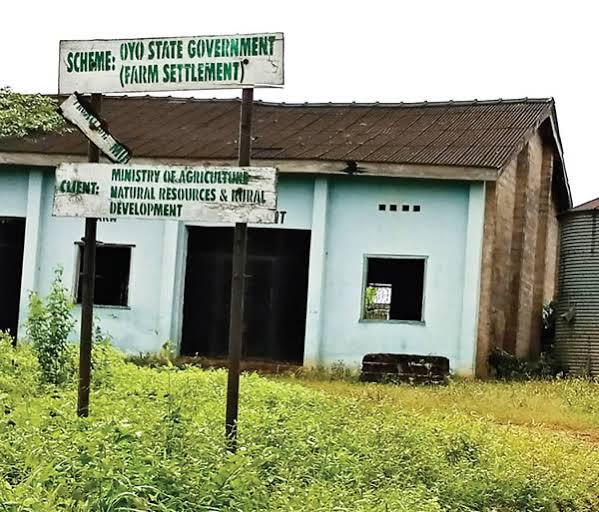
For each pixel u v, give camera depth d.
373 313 26.25
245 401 11.57
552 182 27.91
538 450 9.81
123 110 25.14
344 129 23.14
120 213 7.90
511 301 23.97
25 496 5.53
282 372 20.98
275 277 21.97
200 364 20.95
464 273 20.75
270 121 23.92
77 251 22.28
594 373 23.48
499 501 8.05
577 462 9.45
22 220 22.73
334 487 7.25
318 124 23.59
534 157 25.34
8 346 13.22
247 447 7.46
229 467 6.44
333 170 20.86
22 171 22.50
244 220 7.63
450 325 20.75
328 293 21.34
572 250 24.27
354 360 21.08
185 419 8.36
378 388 17.28
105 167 7.93
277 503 6.49
